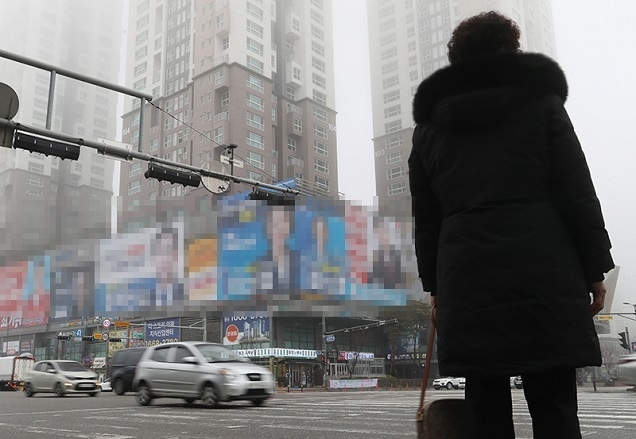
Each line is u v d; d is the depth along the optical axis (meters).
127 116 94.12
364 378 57.03
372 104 98.44
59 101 110.31
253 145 80.56
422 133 2.05
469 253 1.79
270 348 53.59
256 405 12.67
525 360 1.65
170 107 87.88
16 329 77.06
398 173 92.50
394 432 6.53
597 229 1.73
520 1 99.56
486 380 1.83
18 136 10.59
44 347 73.69
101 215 67.56
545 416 1.72
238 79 81.06
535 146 1.78
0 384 38.84
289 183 54.88
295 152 89.25
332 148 93.69
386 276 53.25
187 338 59.34
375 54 100.62
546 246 1.72
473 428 1.86
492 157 1.82
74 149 11.14
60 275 71.00
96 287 63.97
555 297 1.67
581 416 8.14
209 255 56.81
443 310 1.84
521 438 5.64
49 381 21.23
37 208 74.69
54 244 72.44
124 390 21.88
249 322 55.62
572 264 1.73
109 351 62.53
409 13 98.06
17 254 74.06
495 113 1.80
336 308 54.12
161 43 92.81
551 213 1.77
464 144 1.88
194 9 88.00
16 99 10.52
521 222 1.74
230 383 11.53
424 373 2.09
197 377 11.95
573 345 1.65
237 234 56.06
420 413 2.01
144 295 59.69
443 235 1.90
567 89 1.83
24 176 102.75
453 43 2.04
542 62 1.77
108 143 11.71
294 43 94.25
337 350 61.34
